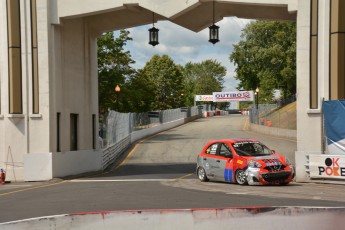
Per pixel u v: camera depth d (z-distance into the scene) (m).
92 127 24.69
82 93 23.47
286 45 63.19
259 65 65.69
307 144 17.42
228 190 14.79
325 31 17.38
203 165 17.84
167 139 45.22
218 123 68.62
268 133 48.19
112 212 5.53
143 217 5.57
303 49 17.59
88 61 24.08
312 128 17.41
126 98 47.69
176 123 65.75
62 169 20.81
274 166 15.69
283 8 19.95
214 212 5.46
